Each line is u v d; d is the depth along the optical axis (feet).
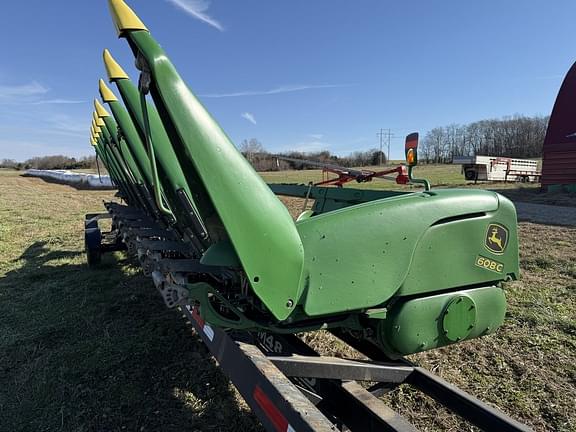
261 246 5.67
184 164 5.74
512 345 12.08
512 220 7.80
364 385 9.89
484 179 83.87
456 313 7.26
